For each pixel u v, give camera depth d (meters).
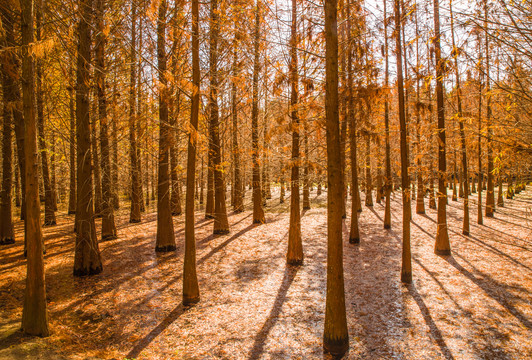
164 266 9.95
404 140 8.44
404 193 8.47
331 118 5.28
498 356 5.25
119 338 5.84
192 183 7.14
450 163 21.39
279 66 9.66
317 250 11.85
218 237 13.96
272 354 5.40
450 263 10.09
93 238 9.21
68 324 6.22
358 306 7.21
